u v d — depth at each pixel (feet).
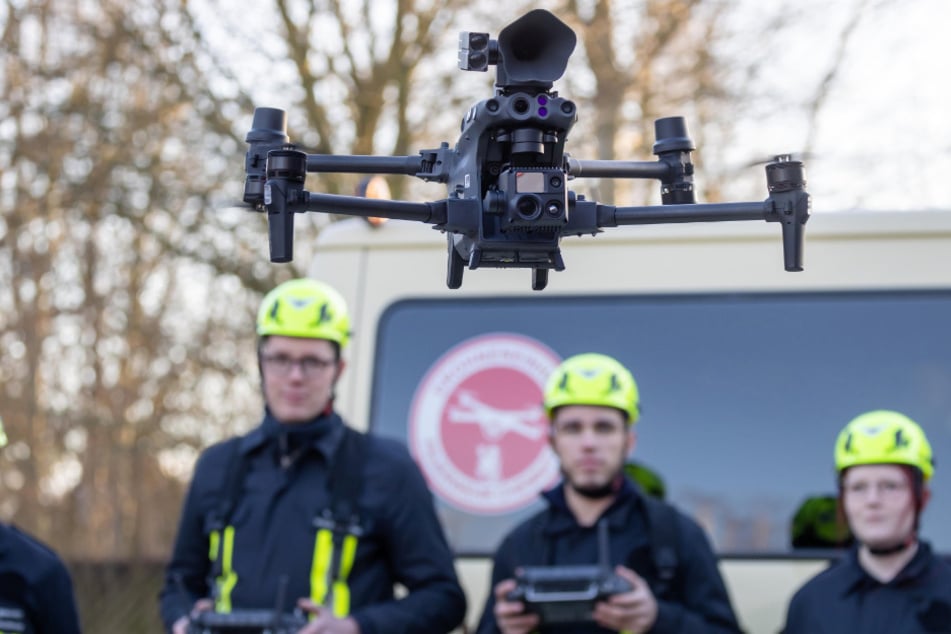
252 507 15.67
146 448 44.29
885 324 18.38
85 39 43.06
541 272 9.18
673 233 18.93
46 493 44.65
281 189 8.73
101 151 42.32
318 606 14.79
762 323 18.58
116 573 37.29
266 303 16.10
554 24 8.64
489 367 19.04
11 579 14.06
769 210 8.94
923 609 15.19
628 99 43.57
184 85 41.98
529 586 15.23
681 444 18.43
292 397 15.67
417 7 42.57
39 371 45.19
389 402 19.08
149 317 45.88
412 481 15.87
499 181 8.64
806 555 17.95
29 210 42.96
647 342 18.74
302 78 42.01
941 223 18.47
